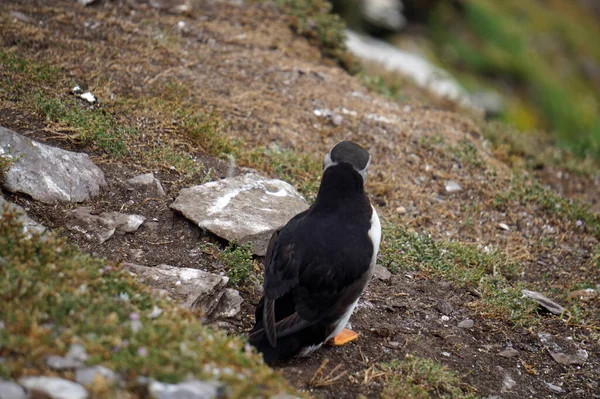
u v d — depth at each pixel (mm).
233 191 10898
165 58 14383
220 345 6977
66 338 6445
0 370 5879
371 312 9781
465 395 8422
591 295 11141
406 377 8391
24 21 14047
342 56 17438
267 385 6641
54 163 10047
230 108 13625
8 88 11641
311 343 8055
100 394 5902
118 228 9812
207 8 17125
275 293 7906
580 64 37812
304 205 11156
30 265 7297
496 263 11578
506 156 15594
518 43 33938
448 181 13711
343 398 7879
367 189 12867
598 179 16203
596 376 9375
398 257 11086
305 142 13562
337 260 7914
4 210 8000
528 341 9852
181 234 10156
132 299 7449
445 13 32219
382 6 27953
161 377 6281
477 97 27797
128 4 16094
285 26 17484
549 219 13391
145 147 11633
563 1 43906
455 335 9633
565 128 30875
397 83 18188
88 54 13562
